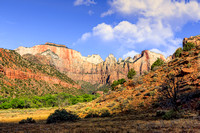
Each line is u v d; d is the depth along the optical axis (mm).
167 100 19609
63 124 15523
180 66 28422
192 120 11062
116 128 10750
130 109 21828
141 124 11312
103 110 24484
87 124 14352
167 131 8578
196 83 19875
